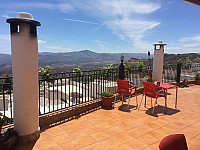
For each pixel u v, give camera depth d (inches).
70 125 138.1
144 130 131.0
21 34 98.7
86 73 188.9
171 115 166.9
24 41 99.8
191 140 115.1
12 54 102.0
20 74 101.9
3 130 106.0
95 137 118.0
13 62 102.2
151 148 103.9
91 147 104.4
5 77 115.9
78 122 144.9
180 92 280.7
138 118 157.4
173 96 252.2
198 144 109.4
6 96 312.3
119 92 191.2
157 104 207.5
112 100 202.8
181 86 330.0
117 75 233.9
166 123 145.9
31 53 104.0
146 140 114.6
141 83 283.4
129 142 111.5
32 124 110.0
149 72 285.4
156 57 271.6
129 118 156.9
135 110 181.5
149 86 177.3
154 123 145.6
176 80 339.0
